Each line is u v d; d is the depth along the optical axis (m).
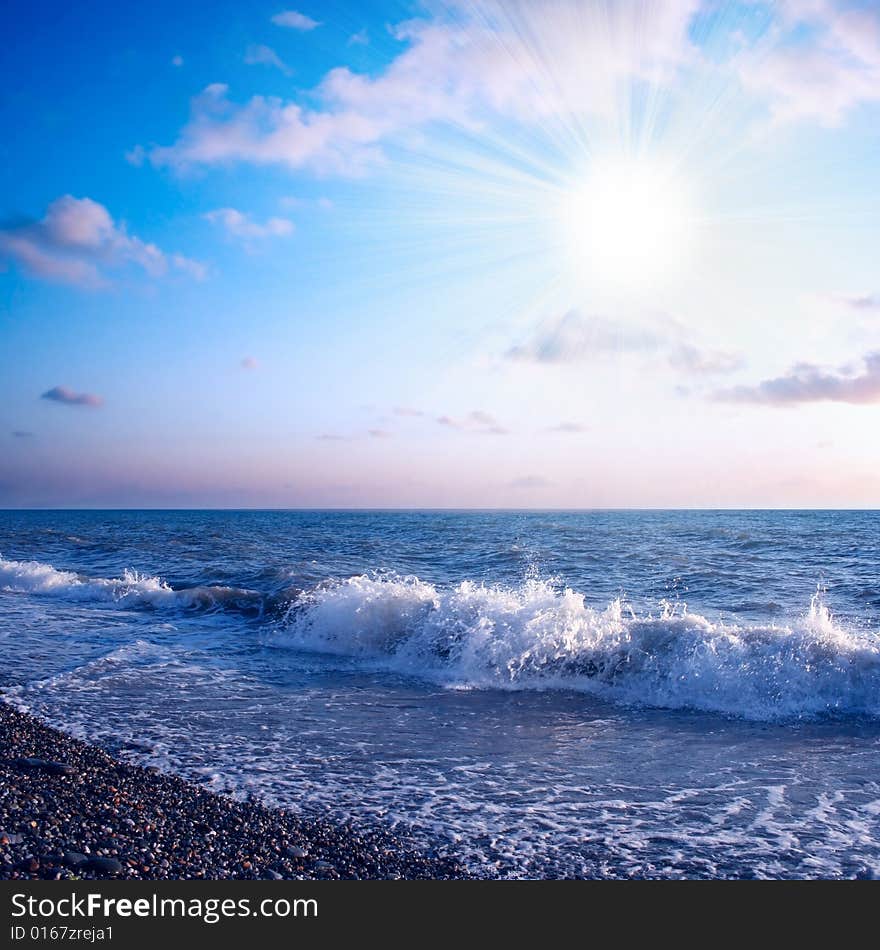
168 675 11.21
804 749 8.00
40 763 6.82
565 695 10.38
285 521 93.44
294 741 8.16
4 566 22.62
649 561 27.55
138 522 88.44
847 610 16.42
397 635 12.98
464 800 6.48
